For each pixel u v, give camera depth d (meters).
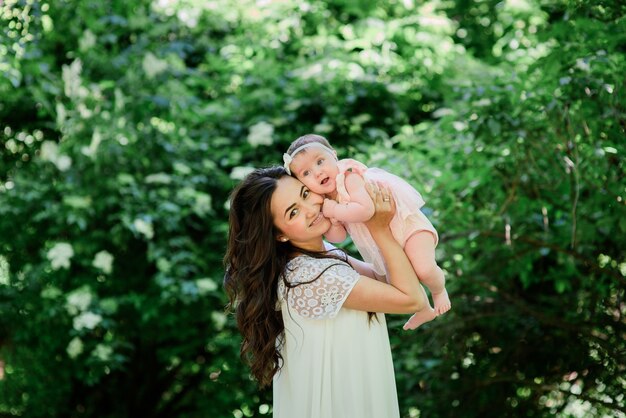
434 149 4.12
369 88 5.31
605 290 3.93
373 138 5.18
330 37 5.63
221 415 5.03
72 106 5.08
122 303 4.98
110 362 5.11
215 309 5.18
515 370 4.27
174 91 5.21
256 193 2.13
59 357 5.21
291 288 2.12
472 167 3.73
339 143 5.20
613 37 3.26
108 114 5.05
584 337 4.04
